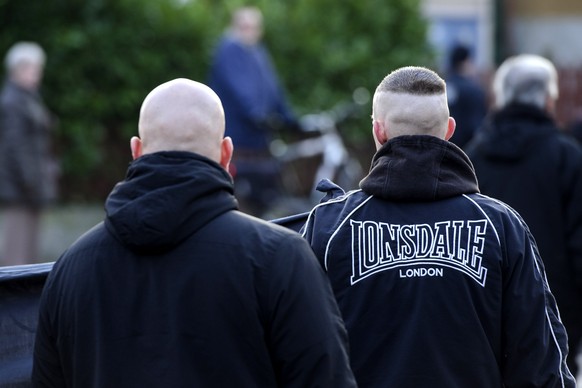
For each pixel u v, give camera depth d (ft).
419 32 110.83
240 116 80.02
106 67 97.86
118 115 99.60
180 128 22.45
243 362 21.40
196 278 21.70
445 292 25.11
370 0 109.19
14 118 74.59
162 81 99.86
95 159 97.60
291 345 21.25
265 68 82.02
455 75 77.97
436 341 24.91
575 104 121.80
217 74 80.38
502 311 25.22
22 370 27.30
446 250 25.40
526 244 25.62
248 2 106.42
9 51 95.76
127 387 21.71
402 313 25.22
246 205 82.28
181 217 21.77
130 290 22.02
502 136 40.81
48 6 96.94
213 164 22.38
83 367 22.27
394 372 24.90
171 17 100.07
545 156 40.27
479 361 24.91
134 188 22.07
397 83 26.58
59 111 97.04
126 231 21.79
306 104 103.96
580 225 39.65
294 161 96.78
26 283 27.58
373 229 25.88
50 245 84.99
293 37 105.40
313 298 21.54
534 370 25.00
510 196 40.50
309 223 26.86
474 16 135.03
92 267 22.41
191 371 21.43
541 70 41.09
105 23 98.17
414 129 26.30
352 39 107.96
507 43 134.72
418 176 25.91
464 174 26.35
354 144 107.04
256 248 21.83
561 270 39.91
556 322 25.53
